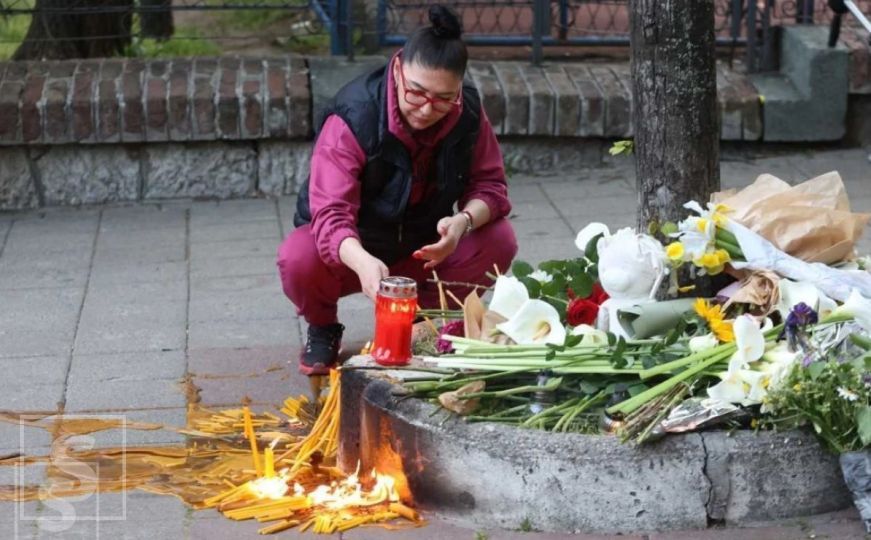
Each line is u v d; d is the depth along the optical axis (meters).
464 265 5.17
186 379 5.36
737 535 4.01
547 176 7.98
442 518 4.15
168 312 6.14
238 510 4.22
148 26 9.27
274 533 4.10
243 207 7.73
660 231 4.78
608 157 8.05
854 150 8.16
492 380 4.29
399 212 4.88
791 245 4.55
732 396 4.05
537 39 8.23
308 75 7.90
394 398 4.21
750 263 4.44
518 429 4.07
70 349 5.70
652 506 4.01
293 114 7.69
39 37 8.58
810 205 4.64
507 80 7.96
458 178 4.92
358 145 4.72
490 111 7.78
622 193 7.64
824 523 4.08
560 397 4.25
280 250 5.18
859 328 4.19
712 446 4.00
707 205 4.63
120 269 6.74
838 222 4.57
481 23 8.71
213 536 4.08
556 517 4.03
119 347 5.71
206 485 4.45
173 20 10.20
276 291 6.41
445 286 5.23
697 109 4.71
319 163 4.74
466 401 4.15
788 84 8.12
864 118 8.14
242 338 5.82
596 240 4.73
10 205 7.74
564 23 8.51
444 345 4.51
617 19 8.70
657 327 4.37
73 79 7.77
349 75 7.92
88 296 6.36
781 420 4.04
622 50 8.71
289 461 4.60
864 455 4.01
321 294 5.20
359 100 4.72
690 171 4.75
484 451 4.04
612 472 3.98
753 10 8.21
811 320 4.15
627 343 4.27
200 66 8.00
